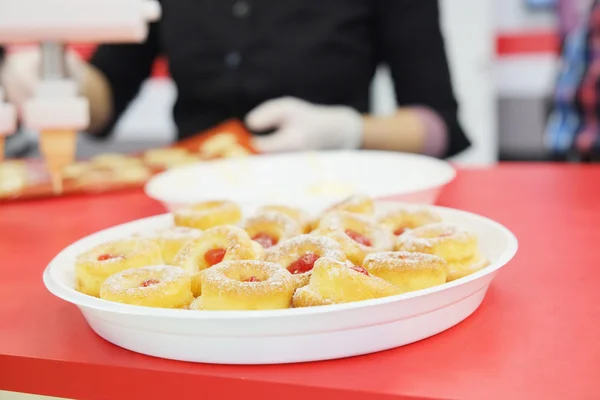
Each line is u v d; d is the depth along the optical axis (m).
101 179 1.46
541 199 1.26
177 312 0.72
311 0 2.11
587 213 1.16
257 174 1.36
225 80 2.16
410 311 0.74
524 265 0.95
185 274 0.80
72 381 0.76
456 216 0.97
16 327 0.84
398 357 0.74
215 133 1.80
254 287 0.75
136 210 1.29
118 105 2.45
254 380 0.71
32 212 1.30
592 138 2.31
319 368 0.73
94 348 0.78
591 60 2.34
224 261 0.81
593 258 0.96
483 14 3.75
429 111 2.01
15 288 0.95
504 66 4.00
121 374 0.74
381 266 0.78
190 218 0.96
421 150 1.92
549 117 2.56
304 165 1.39
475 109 3.85
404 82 2.13
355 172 1.36
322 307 0.71
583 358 0.73
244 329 0.71
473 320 0.81
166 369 0.74
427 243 0.84
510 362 0.72
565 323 0.79
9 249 1.10
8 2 1.27
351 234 0.88
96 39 1.33
